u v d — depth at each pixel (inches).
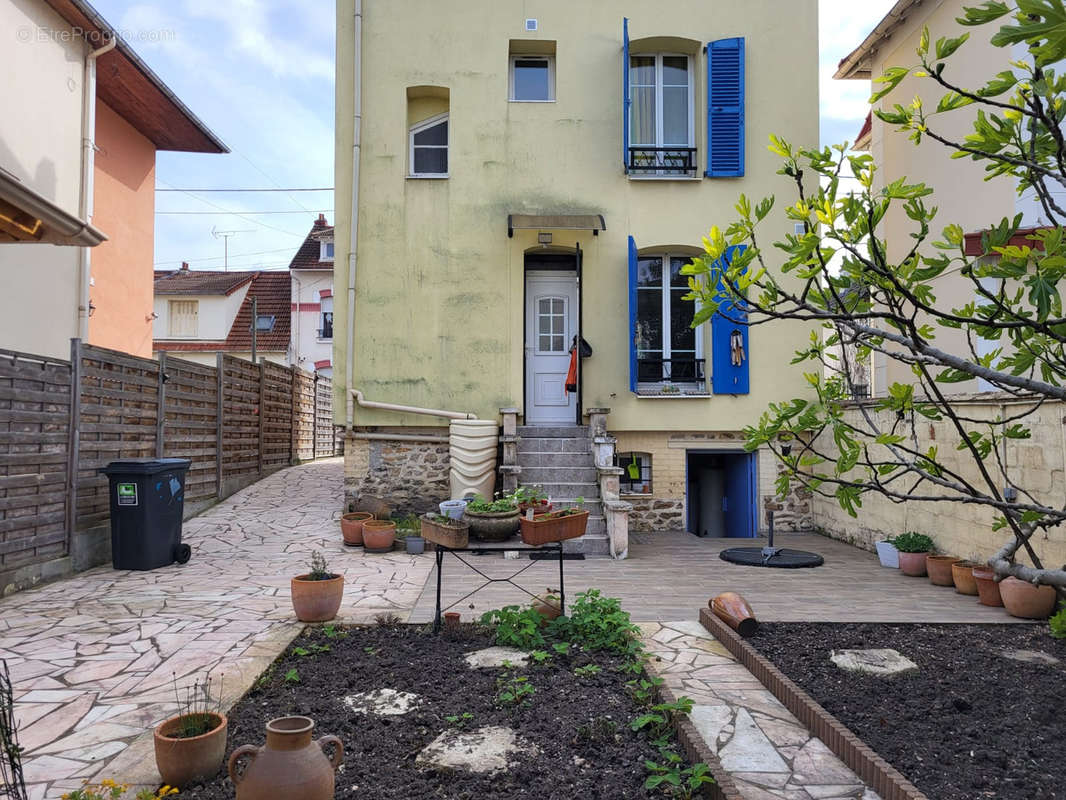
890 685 168.2
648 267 434.0
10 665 185.0
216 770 124.7
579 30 422.9
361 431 419.2
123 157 528.1
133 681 173.0
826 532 411.2
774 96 422.6
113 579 287.7
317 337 984.9
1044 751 133.1
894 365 435.2
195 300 964.6
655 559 341.1
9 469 263.4
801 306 114.8
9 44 306.8
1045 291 100.5
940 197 406.9
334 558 334.0
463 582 284.5
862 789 125.1
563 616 210.1
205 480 441.7
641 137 434.3
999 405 269.7
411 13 421.1
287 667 182.2
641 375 426.6
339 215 417.4
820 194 115.5
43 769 128.9
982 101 108.7
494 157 419.2
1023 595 228.1
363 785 122.6
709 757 126.0
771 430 128.4
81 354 304.7
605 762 131.3
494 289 415.5
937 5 408.8
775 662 184.4
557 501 373.4
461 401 413.1
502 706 155.3
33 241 279.6
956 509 296.2
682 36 421.7
